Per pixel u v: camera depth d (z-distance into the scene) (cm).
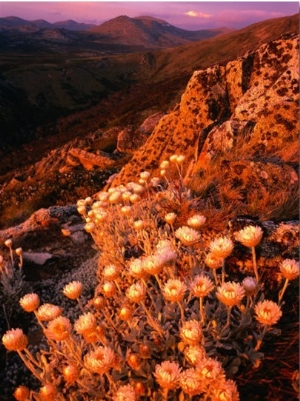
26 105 13350
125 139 2583
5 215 1559
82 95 15175
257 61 966
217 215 417
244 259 342
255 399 239
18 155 9250
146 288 297
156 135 1140
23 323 548
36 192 1619
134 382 258
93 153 2394
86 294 579
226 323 279
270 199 456
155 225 491
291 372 242
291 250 331
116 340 314
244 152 648
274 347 266
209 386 203
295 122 639
